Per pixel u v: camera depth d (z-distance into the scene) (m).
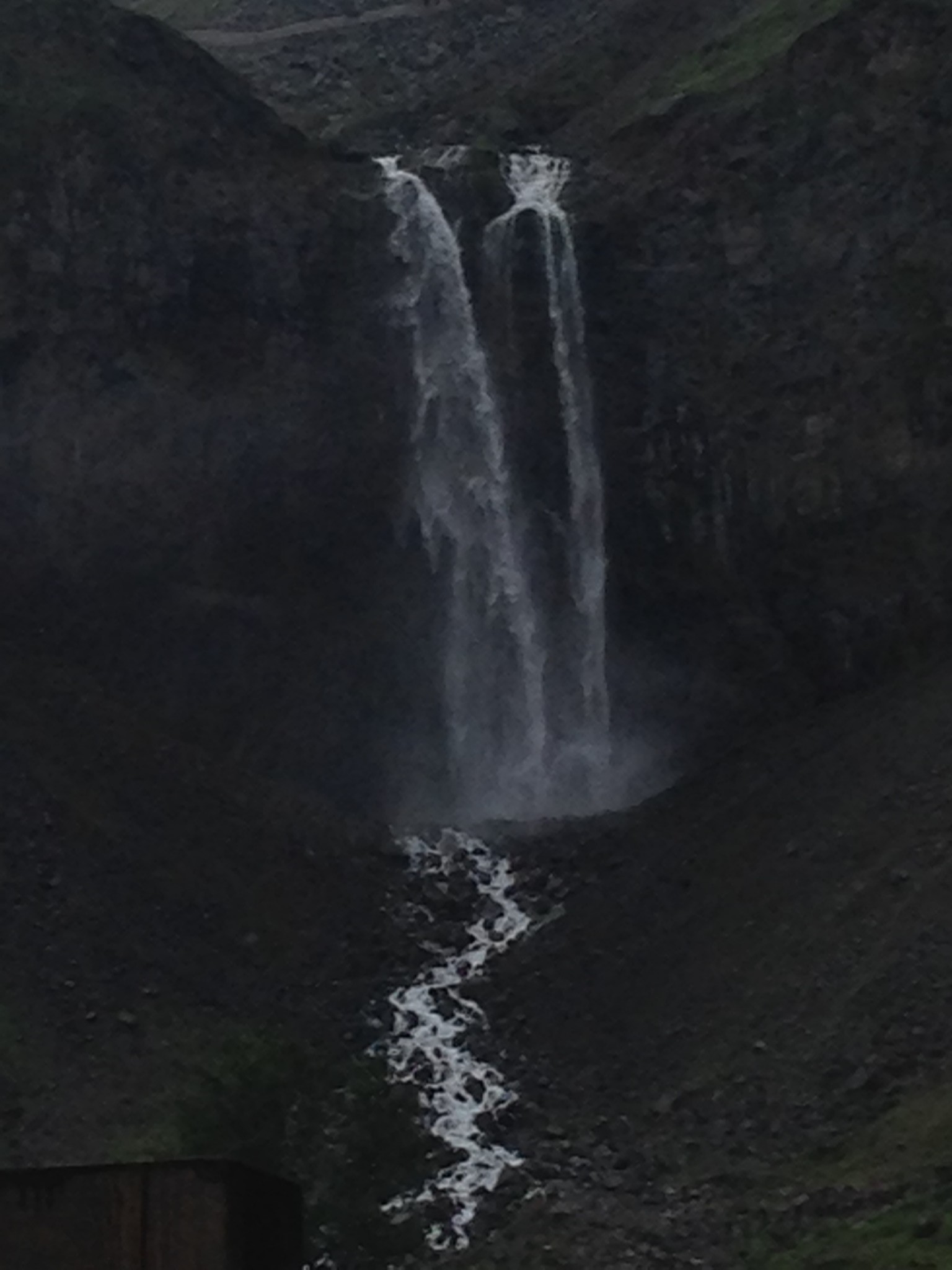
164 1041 44.97
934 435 61.38
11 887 47.16
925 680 57.47
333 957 50.62
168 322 61.41
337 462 62.22
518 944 51.72
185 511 60.00
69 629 57.59
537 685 62.19
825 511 61.97
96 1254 14.91
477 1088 46.19
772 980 46.56
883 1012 43.47
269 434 61.56
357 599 61.28
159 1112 42.44
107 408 59.97
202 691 58.31
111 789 52.09
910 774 51.56
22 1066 42.66
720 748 60.38
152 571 59.16
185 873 50.50
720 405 63.41
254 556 60.41
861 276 63.03
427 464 63.22
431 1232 39.91
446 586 62.28
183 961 47.78
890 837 49.25
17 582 57.81
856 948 45.88
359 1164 39.56
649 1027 47.31
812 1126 41.66
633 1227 39.41
